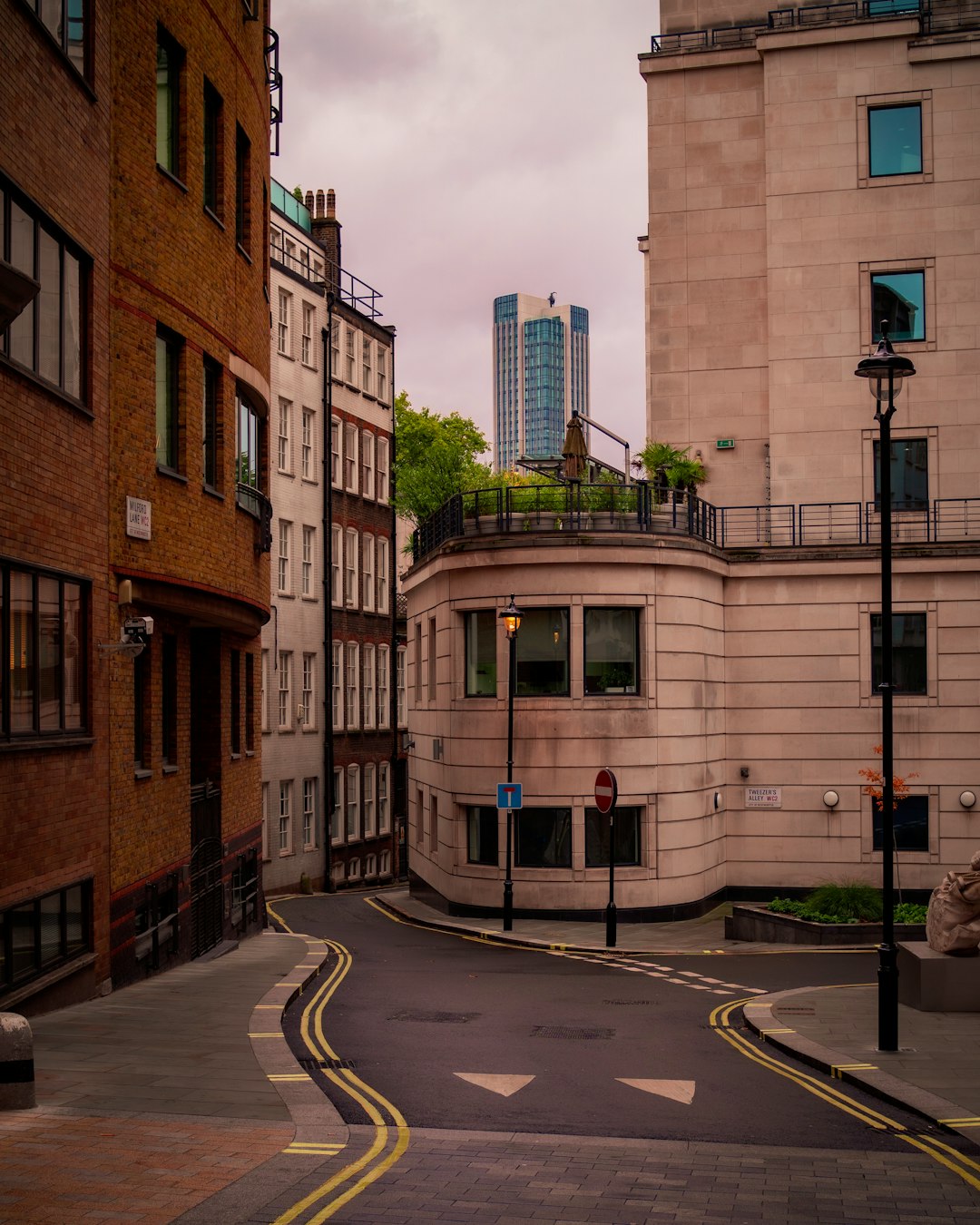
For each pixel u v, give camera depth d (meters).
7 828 13.93
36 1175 8.98
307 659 51.31
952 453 37.06
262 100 25.66
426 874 37.25
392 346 60.41
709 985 20.72
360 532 56.41
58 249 15.63
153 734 19.62
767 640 34.31
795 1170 9.97
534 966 23.41
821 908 27.94
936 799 33.41
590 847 30.88
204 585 20.73
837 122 38.06
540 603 31.09
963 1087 12.76
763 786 34.19
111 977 17.53
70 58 15.95
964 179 37.34
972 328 37.12
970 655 33.38
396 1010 17.59
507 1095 12.36
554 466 35.09
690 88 39.53
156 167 19.00
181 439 20.16
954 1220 8.76
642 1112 11.89
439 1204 8.77
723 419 38.91
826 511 37.59
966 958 17.23
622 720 30.86
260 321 25.27
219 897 24.52
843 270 37.91
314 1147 9.96
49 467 15.22
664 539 31.30
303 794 50.53
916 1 39.03
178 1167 9.29
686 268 39.34
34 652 14.82
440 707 34.19
